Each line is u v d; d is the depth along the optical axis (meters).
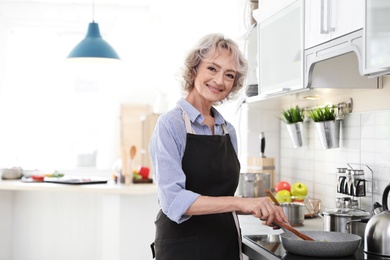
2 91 5.90
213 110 2.12
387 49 1.58
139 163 6.18
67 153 6.24
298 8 2.33
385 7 1.59
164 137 1.86
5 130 5.95
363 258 1.72
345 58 2.28
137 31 6.27
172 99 5.73
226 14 3.94
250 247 2.02
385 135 2.35
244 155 3.75
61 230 4.64
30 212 4.66
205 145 1.95
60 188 4.15
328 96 2.90
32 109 6.15
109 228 4.22
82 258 4.64
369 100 2.49
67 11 6.09
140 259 4.26
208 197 1.75
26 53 6.14
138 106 6.28
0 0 5.95
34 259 4.66
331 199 2.89
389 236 1.74
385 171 2.36
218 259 1.94
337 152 2.82
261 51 2.90
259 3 2.94
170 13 5.87
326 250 1.71
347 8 1.87
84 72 6.27
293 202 2.85
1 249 4.57
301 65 2.28
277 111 3.70
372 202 2.46
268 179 3.30
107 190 4.04
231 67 1.92
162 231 1.94
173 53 5.75
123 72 6.29
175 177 1.80
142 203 4.27
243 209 1.75
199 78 1.96
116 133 6.28
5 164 5.91
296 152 3.40
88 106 6.28
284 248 1.84
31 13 6.02
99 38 4.39
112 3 6.08
